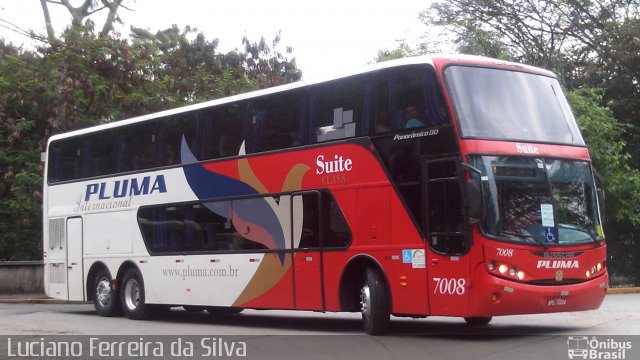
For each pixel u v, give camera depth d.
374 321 12.11
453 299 11.06
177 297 15.87
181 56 33.72
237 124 14.80
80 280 18.36
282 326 14.74
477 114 11.35
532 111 11.94
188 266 15.62
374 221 12.13
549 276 11.17
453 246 11.09
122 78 27.41
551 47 30.92
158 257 16.33
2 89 25.80
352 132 12.60
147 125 16.91
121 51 27.39
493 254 10.80
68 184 18.95
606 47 29.64
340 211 12.67
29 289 25.25
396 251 11.80
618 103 29.19
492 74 11.80
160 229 16.38
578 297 11.38
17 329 14.75
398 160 11.88
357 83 12.66
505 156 11.30
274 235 13.84
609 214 25.50
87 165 18.48
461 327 13.34
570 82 30.27
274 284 13.80
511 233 11.00
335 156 12.83
